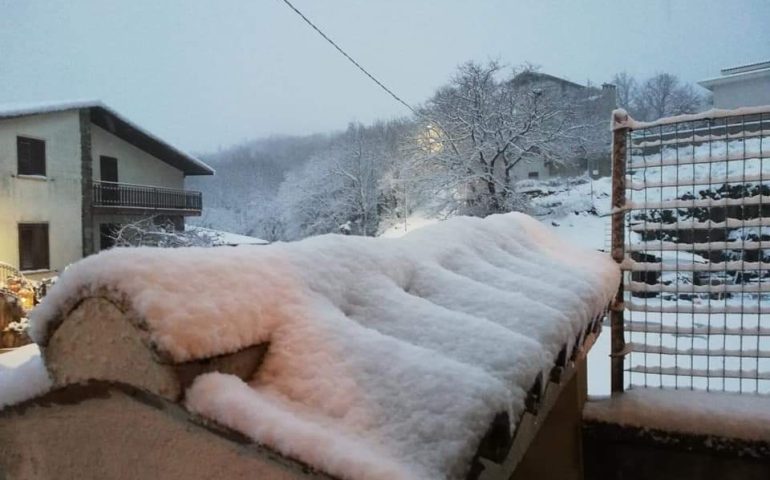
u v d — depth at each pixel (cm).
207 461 96
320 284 130
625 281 303
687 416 266
